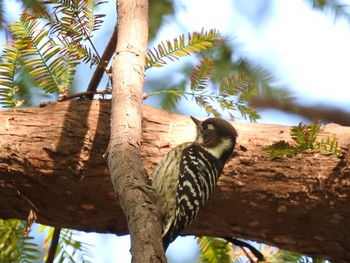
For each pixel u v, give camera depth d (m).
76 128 10.36
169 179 10.52
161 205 10.52
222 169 10.45
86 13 9.18
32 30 9.60
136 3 9.53
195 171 10.41
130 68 8.85
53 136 10.29
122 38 9.22
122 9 9.50
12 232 10.21
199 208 10.39
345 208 10.11
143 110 10.91
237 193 10.37
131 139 8.05
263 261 10.56
